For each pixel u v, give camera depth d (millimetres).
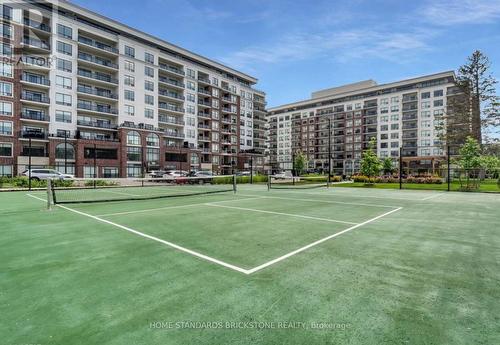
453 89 69188
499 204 12422
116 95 47562
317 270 4055
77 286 3467
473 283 3623
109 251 4930
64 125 41594
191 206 11164
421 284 3580
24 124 38906
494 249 5168
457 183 29906
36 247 5164
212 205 11500
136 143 47531
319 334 2486
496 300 3146
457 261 4480
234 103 71188
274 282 3617
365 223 7645
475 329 2572
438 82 73688
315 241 5676
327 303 3059
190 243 5484
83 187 23328
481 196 16859
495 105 38750
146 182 32625
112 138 46750
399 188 24469
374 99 83625
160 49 57000
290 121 106938
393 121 79500
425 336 2461
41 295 3221
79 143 41250
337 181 38438
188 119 59688
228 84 69812
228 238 5891
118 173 45125
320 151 97375
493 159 23641
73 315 2791
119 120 47219
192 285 3516
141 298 3156
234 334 2480
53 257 4582
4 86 36562
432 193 19328
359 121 86688
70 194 17000
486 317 2781
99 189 22156
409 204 12320
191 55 61219
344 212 9688
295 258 4586
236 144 71250
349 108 89500
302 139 102750
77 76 43031
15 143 37125
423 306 3004
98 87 46844
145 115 50719
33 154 38844
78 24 43406
